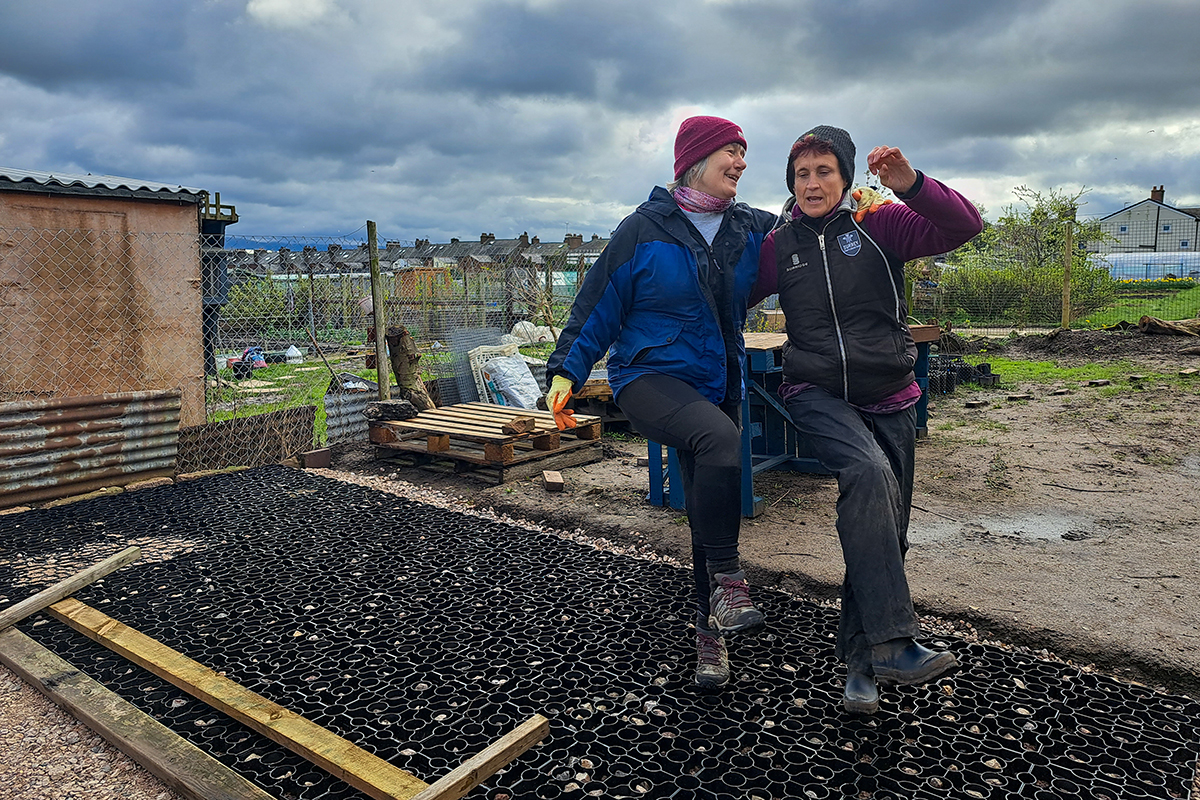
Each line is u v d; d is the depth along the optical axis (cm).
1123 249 3488
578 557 403
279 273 1748
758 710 248
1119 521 434
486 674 278
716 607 230
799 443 579
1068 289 1628
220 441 620
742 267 246
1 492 500
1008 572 357
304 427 672
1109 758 219
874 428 237
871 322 229
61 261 653
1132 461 579
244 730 241
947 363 979
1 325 628
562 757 224
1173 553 377
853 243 228
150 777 223
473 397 864
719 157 240
